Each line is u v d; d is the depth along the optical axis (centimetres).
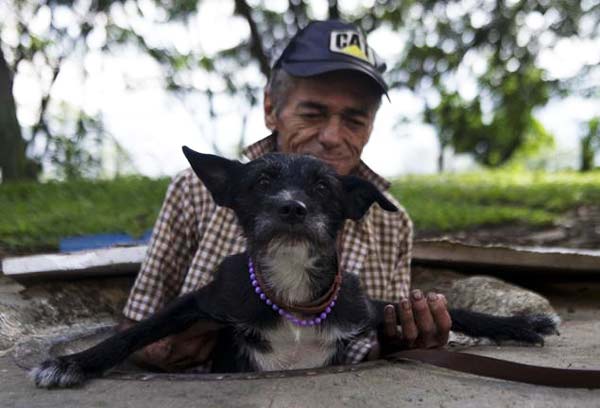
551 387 64
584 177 424
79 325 110
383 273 100
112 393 64
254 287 75
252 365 75
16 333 99
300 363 76
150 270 98
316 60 94
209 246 93
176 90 410
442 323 77
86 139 399
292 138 97
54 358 70
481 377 68
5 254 172
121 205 255
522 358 78
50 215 224
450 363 70
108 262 120
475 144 641
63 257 122
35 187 295
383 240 103
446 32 363
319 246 74
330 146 96
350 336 77
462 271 135
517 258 130
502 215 246
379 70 101
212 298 76
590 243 202
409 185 362
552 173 496
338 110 95
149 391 64
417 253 131
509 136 614
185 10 369
